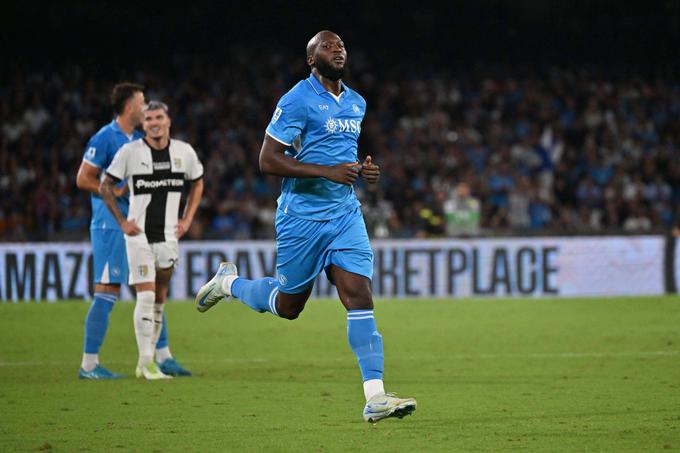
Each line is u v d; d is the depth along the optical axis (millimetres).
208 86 95750
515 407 23672
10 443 19594
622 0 107562
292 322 47156
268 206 80625
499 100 95938
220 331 43875
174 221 30078
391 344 38625
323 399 25453
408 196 81312
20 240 58438
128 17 101438
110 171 29125
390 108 96125
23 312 50844
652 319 46656
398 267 59281
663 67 104312
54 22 100125
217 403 24828
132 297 59031
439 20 106375
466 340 39656
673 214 83250
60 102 90000
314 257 21328
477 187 81625
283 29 104000
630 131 92875
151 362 29844
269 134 20875
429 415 22719
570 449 18547
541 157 89125
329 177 20438
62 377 30188
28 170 82312
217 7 102812
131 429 21203
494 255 59312
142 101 30734
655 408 23234
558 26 107250
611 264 59688
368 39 105438
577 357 33938
